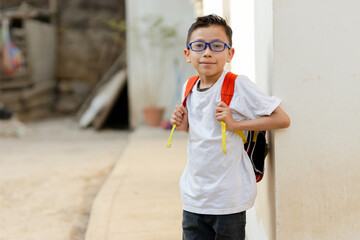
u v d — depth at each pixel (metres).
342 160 2.00
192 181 2.06
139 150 7.19
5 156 7.70
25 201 4.77
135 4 10.09
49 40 16.09
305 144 1.99
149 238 3.28
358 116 1.97
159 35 10.05
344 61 1.94
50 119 14.95
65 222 4.07
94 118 11.40
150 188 4.73
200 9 7.93
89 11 16.38
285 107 1.96
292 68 1.94
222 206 1.98
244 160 2.04
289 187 2.01
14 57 12.52
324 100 1.96
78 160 7.20
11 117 11.30
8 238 3.64
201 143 2.01
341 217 2.04
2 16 13.28
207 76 2.04
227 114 1.91
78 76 16.45
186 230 2.14
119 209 3.99
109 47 14.41
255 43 2.40
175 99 10.34
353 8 1.91
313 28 1.92
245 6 2.67
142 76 10.30
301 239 2.05
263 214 2.48
